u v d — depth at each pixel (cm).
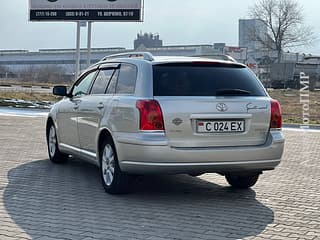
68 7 2941
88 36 2928
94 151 793
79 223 595
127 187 725
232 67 738
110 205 678
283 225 596
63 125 926
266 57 7600
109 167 742
